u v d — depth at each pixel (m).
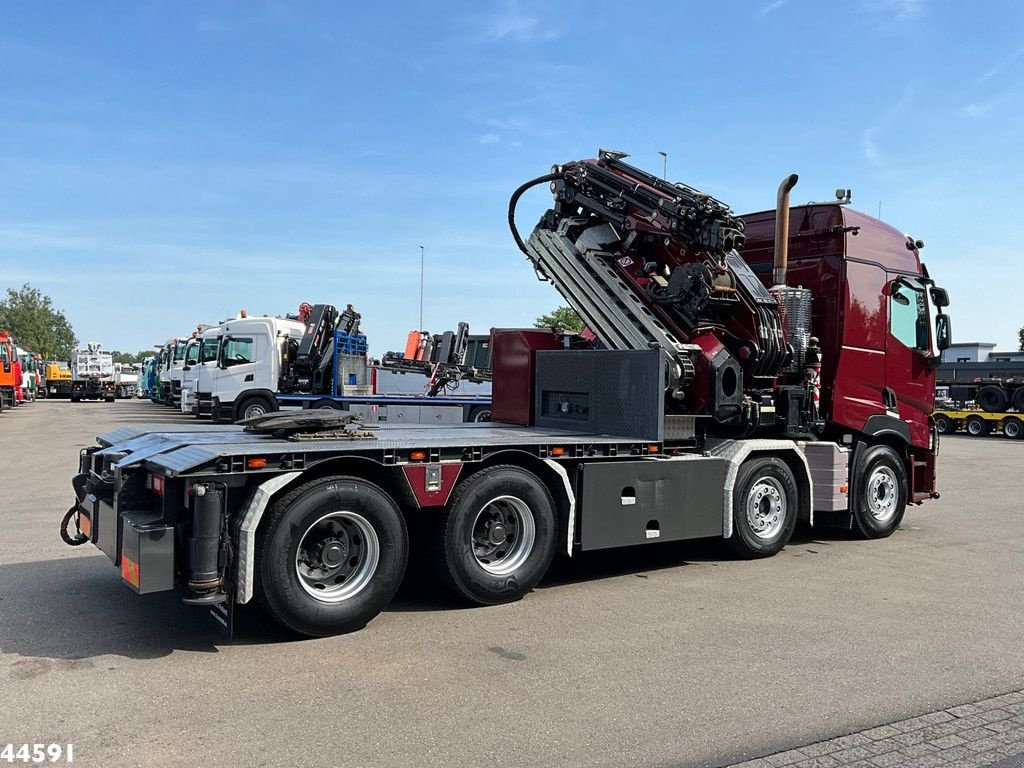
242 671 4.70
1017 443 29.86
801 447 8.71
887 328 9.43
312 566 5.43
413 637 5.40
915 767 3.65
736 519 7.86
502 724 4.00
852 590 6.86
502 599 6.26
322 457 5.38
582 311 8.95
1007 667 5.01
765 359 8.25
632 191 8.53
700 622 5.84
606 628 5.66
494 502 6.28
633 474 7.00
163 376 44.88
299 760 3.58
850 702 4.39
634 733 3.94
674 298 8.22
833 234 9.03
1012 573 7.59
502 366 9.21
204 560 4.91
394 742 3.78
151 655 4.95
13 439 21.62
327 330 22.12
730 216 7.97
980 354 48.34
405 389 22.80
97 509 5.88
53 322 110.44
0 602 6.04
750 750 3.78
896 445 9.80
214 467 4.96
